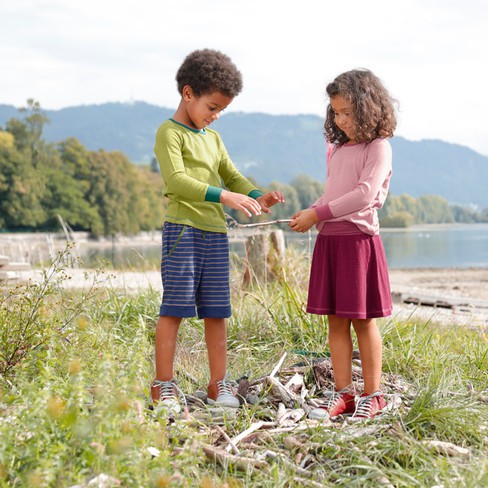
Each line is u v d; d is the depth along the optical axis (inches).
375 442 123.3
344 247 142.7
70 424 97.3
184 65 150.8
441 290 684.7
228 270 154.1
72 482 95.0
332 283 145.6
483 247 2534.5
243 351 195.6
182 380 165.0
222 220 153.6
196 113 150.4
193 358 190.4
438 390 145.2
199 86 147.5
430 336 204.7
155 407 121.9
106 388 104.7
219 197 142.9
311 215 143.0
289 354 186.1
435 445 121.6
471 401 145.4
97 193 4468.5
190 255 147.6
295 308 217.2
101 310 217.0
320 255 146.6
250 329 210.8
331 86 144.0
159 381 147.4
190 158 150.9
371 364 145.4
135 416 107.4
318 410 140.1
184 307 146.6
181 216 148.5
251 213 142.6
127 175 4687.5
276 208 4188.0
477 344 212.7
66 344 159.2
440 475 111.6
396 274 1008.9
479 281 855.7
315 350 191.0
